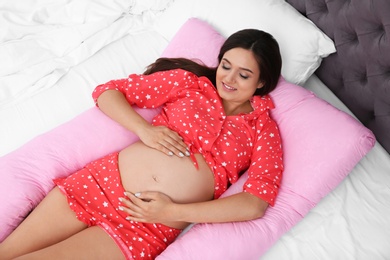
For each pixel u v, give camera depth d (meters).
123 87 1.50
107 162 1.35
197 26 1.77
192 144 1.36
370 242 1.30
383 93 1.43
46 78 1.71
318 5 1.67
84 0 1.95
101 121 1.49
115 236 1.21
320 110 1.47
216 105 1.43
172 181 1.29
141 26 1.99
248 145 1.40
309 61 1.65
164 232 1.28
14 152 1.39
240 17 1.76
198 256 1.20
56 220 1.25
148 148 1.35
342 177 1.37
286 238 1.30
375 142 1.50
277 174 1.35
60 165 1.40
